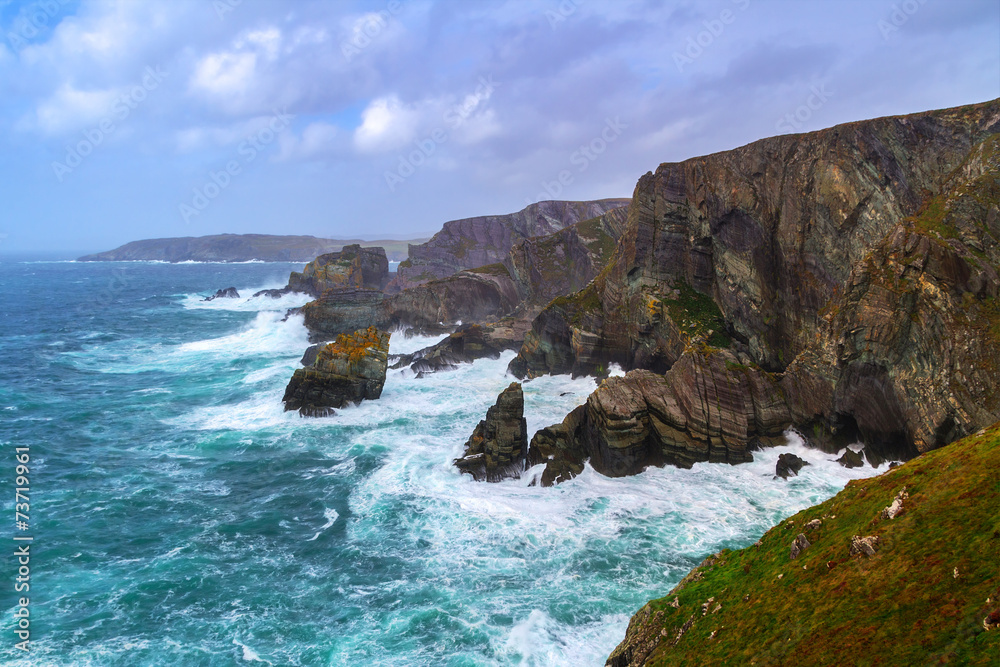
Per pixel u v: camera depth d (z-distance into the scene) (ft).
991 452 58.34
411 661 74.49
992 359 102.42
